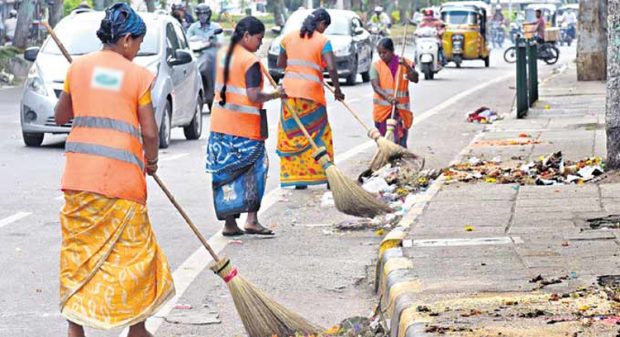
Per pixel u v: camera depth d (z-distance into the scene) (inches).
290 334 339.0
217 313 379.9
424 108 1196.5
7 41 2124.8
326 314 381.1
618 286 342.0
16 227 531.8
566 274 361.4
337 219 548.7
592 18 1429.6
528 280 355.6
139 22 320.8
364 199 481.4
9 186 659.4
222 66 418.9
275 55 1515.7
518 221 460.1
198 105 957.8
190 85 928.9
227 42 416.2
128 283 308.5
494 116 1045.8
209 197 621.9
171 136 979.9
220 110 501.7
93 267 308.2
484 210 488.7
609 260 379.9
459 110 1162.6
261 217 558.6
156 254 316.5
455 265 381.7
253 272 439.2
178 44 932.0
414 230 446.0
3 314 378.6
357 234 511.2
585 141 759.7
